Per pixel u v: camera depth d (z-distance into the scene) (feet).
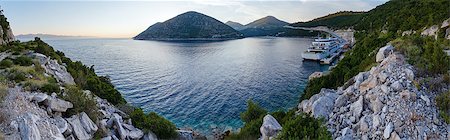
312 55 379.96
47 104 74.95
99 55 527.40
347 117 70.69
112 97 148.15
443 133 56.24
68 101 84.69
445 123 58.49
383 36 187.52
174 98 206.08
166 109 182.91
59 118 72.38
